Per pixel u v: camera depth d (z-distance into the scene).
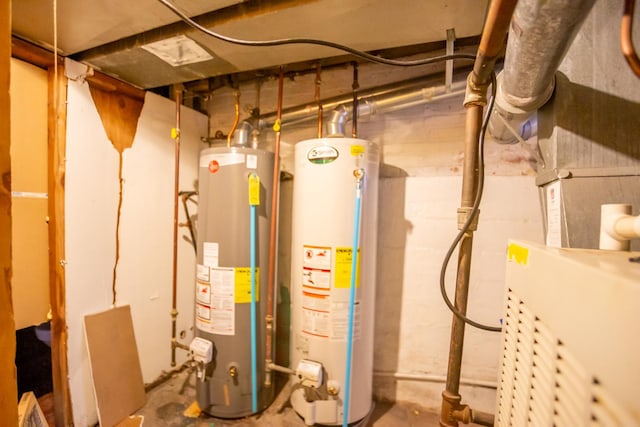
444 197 1.59
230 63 1.35
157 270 1.73
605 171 0.82
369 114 1.55
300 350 1.46
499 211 1.49
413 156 1.65
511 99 0.88
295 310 1.50
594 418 0.33
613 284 0.31
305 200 1.43
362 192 1.38
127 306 1.57
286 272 1.87
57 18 1.04
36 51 1.20
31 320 1.24
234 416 1.47
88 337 1.38
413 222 1.62
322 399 1.39
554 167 0.86
